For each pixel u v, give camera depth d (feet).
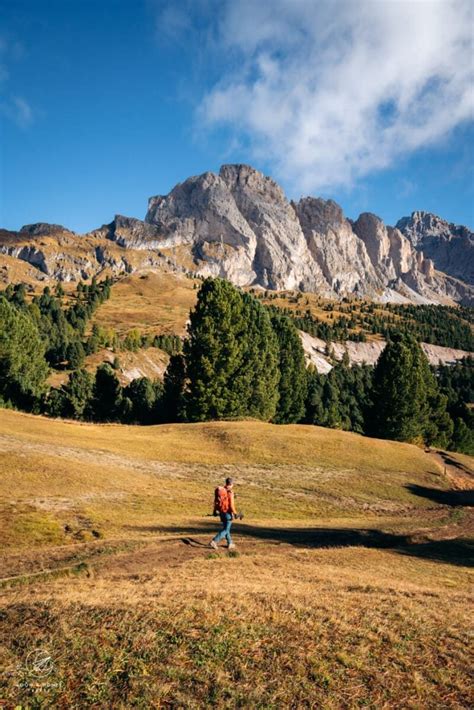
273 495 118.32
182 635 30.17
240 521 85.20
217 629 31.12
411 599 41.83
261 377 221.25
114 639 29.35
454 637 32.96
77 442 138.10
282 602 37.11
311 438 173.88
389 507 123.03
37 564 51.24
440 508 126.82
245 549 61.57
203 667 26.86
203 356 203.51
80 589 39.17
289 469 143.33
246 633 30.96
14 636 29.35
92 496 91.45
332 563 57.62
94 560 51.42
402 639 31.96
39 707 23.54
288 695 24.94
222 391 205.77
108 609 33.37
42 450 116.67
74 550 56.39
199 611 33.86
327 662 28.19
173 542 60.44
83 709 23.53
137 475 116.26
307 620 33.71
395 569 58.59
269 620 33.35
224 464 141.38
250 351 218.18
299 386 259.60
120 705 23.65
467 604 42.29
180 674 26.09
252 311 232.73
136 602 34.99
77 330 597.93
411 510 122.62
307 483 132.67
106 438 153.99
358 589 43.96
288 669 27.25
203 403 202.59
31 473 96.63
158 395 312.91
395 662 28.91
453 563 67.67
